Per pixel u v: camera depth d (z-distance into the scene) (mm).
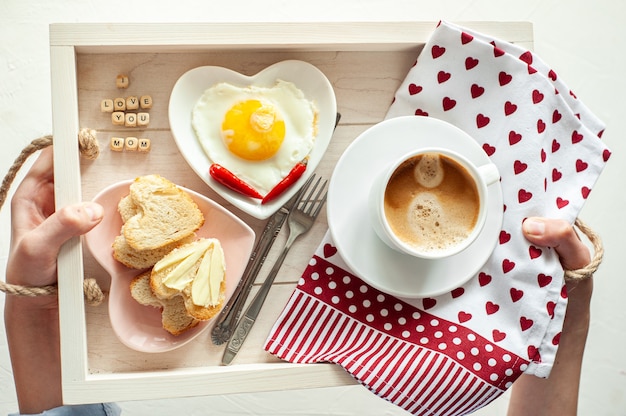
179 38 603
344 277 631
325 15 822
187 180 629
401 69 657
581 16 875
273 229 630
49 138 596
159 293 578
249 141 606
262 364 620
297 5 817
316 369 608
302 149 621
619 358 887
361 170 615
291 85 624
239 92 617
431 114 643
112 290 593
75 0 787
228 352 616
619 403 887
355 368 604
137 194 582
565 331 712
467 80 632
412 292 613
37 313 656
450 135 623
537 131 625
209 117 617
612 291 888
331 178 608
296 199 633
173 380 589
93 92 617
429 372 614
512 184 630
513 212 631
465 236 599
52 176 655
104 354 607
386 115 649
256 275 626
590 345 887
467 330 628
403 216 601
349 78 651
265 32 614
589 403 886
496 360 620
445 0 845
